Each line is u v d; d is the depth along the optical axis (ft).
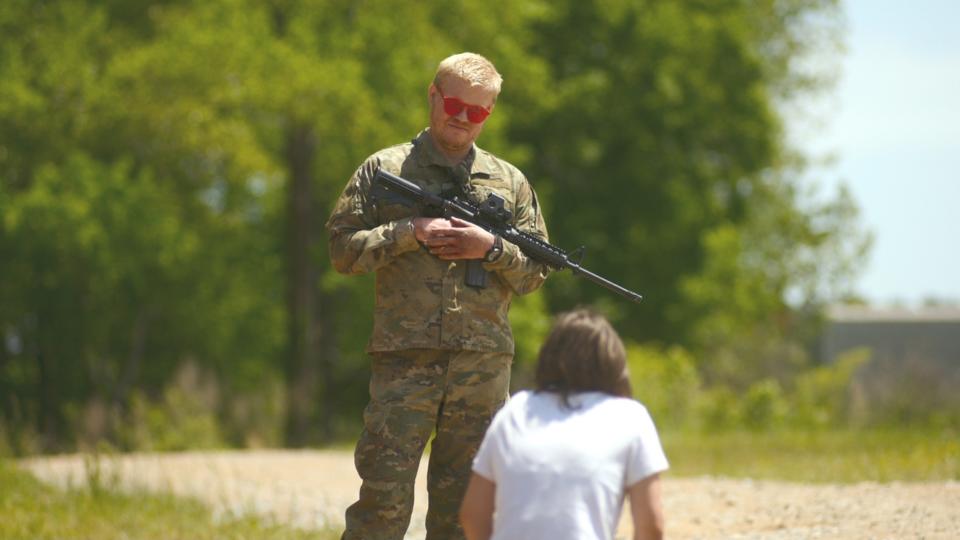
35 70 256.11
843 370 224.94
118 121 258.78
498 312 59.52
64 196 245.45
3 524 94.02
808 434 187.52
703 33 324.80
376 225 59.67
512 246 58.75
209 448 211.20
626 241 337.93
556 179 340.18
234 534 92.27
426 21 278.87
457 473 59.47
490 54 289.12
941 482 100.01
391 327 58.59
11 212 242.37
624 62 324.80
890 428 194.29
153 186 259.60
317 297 336.90
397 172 59.93
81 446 169.07
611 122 328.08
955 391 206.39
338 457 149.48
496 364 59.36
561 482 42.22
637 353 237.25
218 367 317.63
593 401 43.80
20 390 271.08
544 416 43.68
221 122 262.47
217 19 252.83
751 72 337.72
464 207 59.11
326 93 249.55
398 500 57.98
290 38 258.16
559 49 330.34
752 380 278.26
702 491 101.45
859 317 483.51
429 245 57.52
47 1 261.85
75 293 261.44
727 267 339.57
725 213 357.82
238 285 314.14
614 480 42.37
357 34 264.72
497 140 283.59
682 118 326.44
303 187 278.26
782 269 413.39
